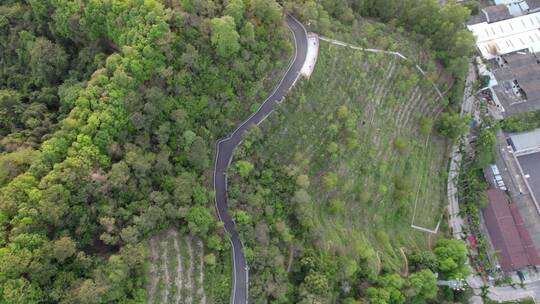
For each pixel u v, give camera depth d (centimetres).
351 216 11500
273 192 10106
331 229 10831
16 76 10769
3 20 10962
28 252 6981
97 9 9300
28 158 7881
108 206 7956
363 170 11550
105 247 8050
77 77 10044
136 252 7725
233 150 9969
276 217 10019
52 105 10038
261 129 10100
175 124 9031
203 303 8681
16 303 6725
